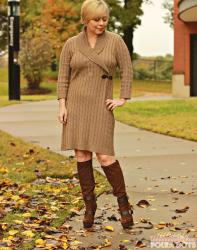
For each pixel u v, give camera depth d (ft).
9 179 29.60
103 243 19.36
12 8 92.38
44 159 35.55
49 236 19.99
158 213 22.85
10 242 19.31
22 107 78.13
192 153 37.68
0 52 164.96
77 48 20.40
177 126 51.62
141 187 27.58
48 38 132.87
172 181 28.86
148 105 75.00
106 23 20.34
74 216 22.72
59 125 55.52
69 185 28.19
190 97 99.66
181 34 101.71
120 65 20.61
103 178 29.30
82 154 20.98
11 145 40.81
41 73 132.98
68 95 20.63
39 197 25.81
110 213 22.90
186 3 85.66
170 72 173.58
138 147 40.52
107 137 20.47
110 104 20.27
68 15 147.23
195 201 24.71
